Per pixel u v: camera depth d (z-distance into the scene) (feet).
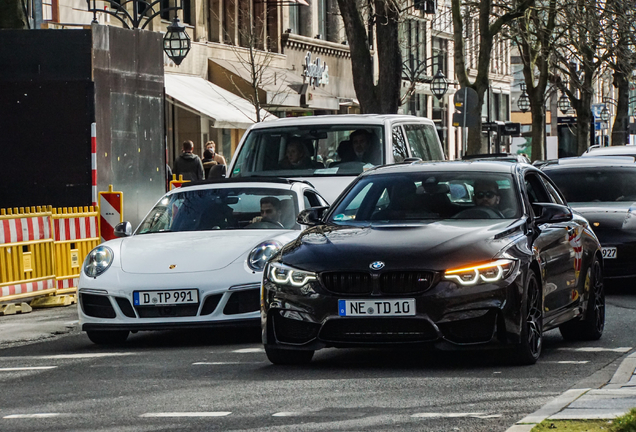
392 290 34.76
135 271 43.73
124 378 36.29
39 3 106.42
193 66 143.23
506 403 29.86
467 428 26.73
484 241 35.70
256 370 36.99
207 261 43.70
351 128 64.69
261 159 65.00
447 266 34.68
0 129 67.46
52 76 66.85
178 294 42.96
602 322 44.70
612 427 24.30
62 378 36.83
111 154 68.54
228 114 129.49
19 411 31.09
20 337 47.67
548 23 161.17
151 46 73.31
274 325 36.42
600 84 301.84
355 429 26.96
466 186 40.22
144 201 72.33
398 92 113.91
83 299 44.14
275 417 28.78
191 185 50.52
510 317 34.88
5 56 67.21
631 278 61.00
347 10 112.98
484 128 169.99
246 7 162.20
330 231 38.09
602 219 61.72
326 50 189.57
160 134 74.33
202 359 39.99
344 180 62.18
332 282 35.32
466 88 118.21
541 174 44.11
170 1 139.23
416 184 40.70
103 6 119.03
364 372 35.81
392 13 112.88
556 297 39.50
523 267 35.60
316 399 31.17
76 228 63.77
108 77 68.39
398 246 35.45
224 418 28.86
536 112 170.40
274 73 154.81
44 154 67.15
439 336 34.45
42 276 60.54
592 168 67.97
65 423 29.04
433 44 253.65
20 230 59.16
